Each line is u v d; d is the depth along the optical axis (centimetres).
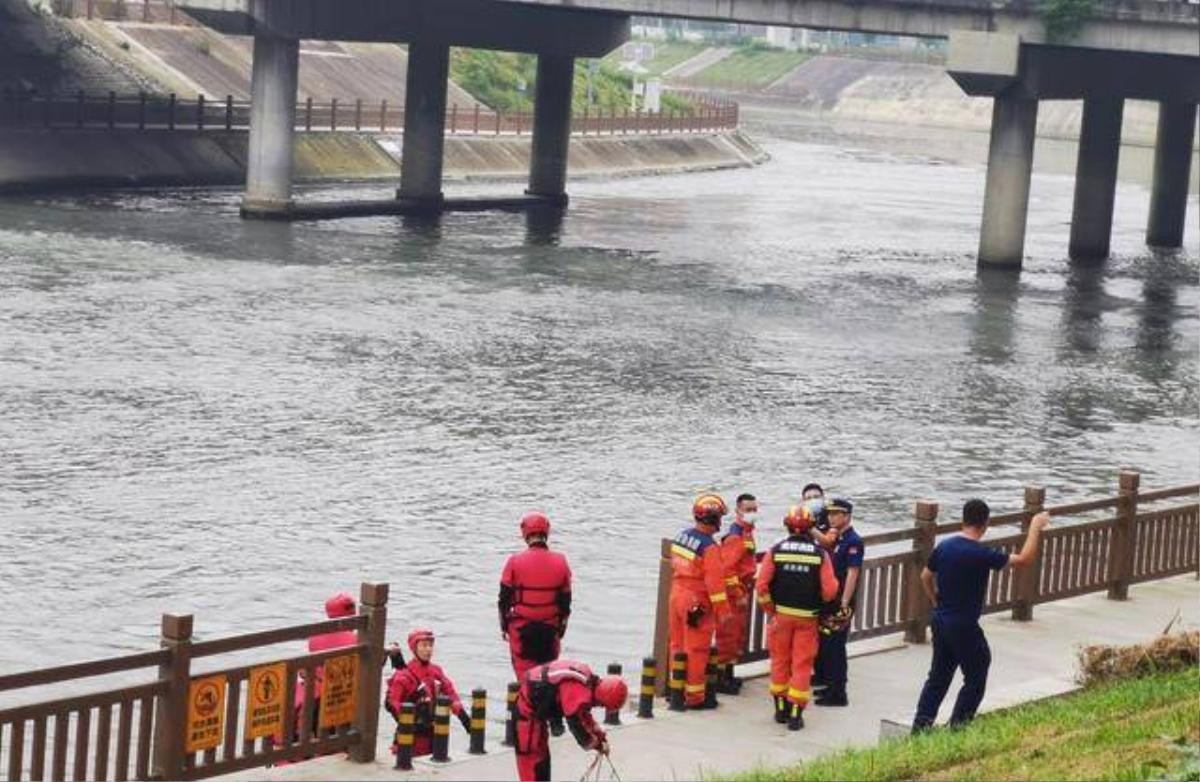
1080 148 11119
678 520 4300
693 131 18600
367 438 5003
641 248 10112
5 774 2422
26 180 10531
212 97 13400
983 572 2295
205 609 3425
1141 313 8512
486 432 5166
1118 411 6072
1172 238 12156
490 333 6850
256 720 2148
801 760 2238
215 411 5228
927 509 2831
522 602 2270
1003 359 6981
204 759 2114
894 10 10006
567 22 12062
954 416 5819
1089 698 2392
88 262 7919
